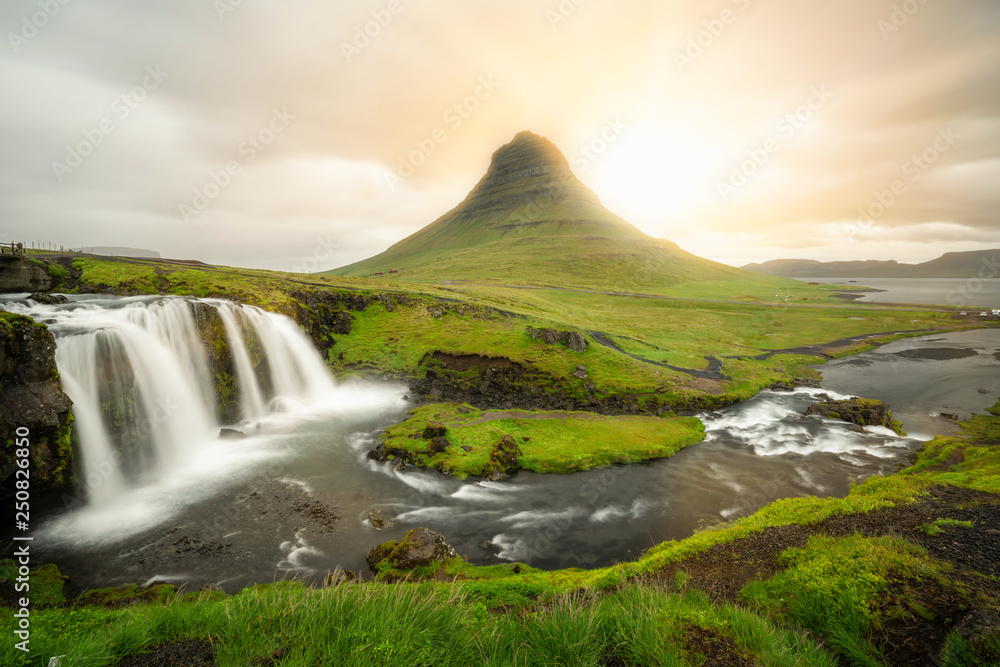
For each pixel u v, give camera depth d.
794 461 36.00
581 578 18.00
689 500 29.28
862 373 72.88
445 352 66.19
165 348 39.66
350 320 74.25
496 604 13.82
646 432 42.03
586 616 7.88
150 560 22.11
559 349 66.81
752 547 17.44
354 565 21.83
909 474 30.17
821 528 18.42
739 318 130.88
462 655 6.99
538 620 7.90
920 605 10.56
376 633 7.00
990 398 56.66
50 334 28.97
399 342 71.12
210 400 42.66
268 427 43.88
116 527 25.34
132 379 34.94
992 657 8.09
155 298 45.78
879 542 15.02
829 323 125.88
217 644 7.67
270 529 25.25
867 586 11.73
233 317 48.97
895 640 9.53
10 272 45.41
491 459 34.34
